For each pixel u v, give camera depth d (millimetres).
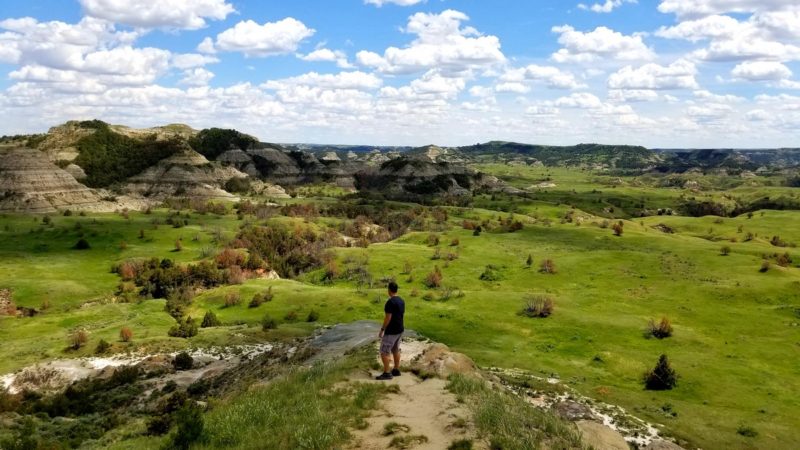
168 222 189500
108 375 60500
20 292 108000
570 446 17172
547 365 63094
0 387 59406
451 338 75000
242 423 19672
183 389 53406
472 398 20281
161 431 33156
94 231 166375
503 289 109438
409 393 21266
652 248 144000
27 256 138250
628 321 83125
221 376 52594
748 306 93000
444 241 158875
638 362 65062
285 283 114562
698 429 43094
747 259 124125
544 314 84875
